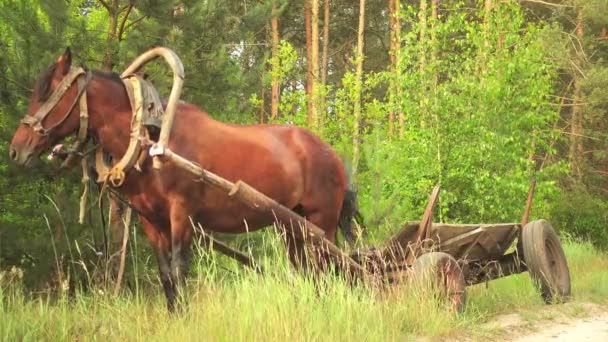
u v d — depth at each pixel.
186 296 6.27
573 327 7.64
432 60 13.95
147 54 6.62
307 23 27.69
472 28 14.23
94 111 6.23
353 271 7.30
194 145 6.56
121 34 9.04
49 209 7.98
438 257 7.27
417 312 6.79
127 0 8.84
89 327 5.91
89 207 8.02
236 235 9.21
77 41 8.51
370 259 7.63
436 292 7.14
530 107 14.27
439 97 13.51
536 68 14.24
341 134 17.50
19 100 8.16
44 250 7.85
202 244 7.13
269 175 6.95
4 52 8.34
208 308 5.88
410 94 13.83
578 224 22.06
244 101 10.31
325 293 6.64
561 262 9.05
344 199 8.02
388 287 7.16
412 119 13.86
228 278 7.69
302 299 6.19
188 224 6.38
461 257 8.29
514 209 13.83
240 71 9.91
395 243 7.83
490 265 8.75
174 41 8.78
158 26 8.82
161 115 6.34
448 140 13.40
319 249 7.11
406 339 6.37
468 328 7.07
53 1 8.34
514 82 13.95
